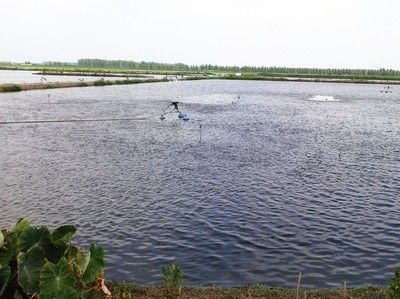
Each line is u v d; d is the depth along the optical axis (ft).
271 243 64.39
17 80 483.92
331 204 84.58
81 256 34.19
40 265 31.86
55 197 85.15
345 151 139.95
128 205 81.20
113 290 44.50
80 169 108.37
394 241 66.44
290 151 138.21
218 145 145.79
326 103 335.26
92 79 543.39
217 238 65.87
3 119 191.72
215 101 324.80
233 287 48.52
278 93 444.55
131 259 58.03
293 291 45.70
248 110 267.39
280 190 93.45
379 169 115.75
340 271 55.72
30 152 126.93
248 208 80.69
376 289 46.21
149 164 115.55
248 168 113.29
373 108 299.99
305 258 59.41
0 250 33.04
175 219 73.97
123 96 334.85
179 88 467.93
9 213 75.36
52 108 238.68
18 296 31.71
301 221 74.38
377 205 84.64
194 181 99.19
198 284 51.24
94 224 71.05
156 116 219.82
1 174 101.50
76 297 29.86
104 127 179.83
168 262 57.31
